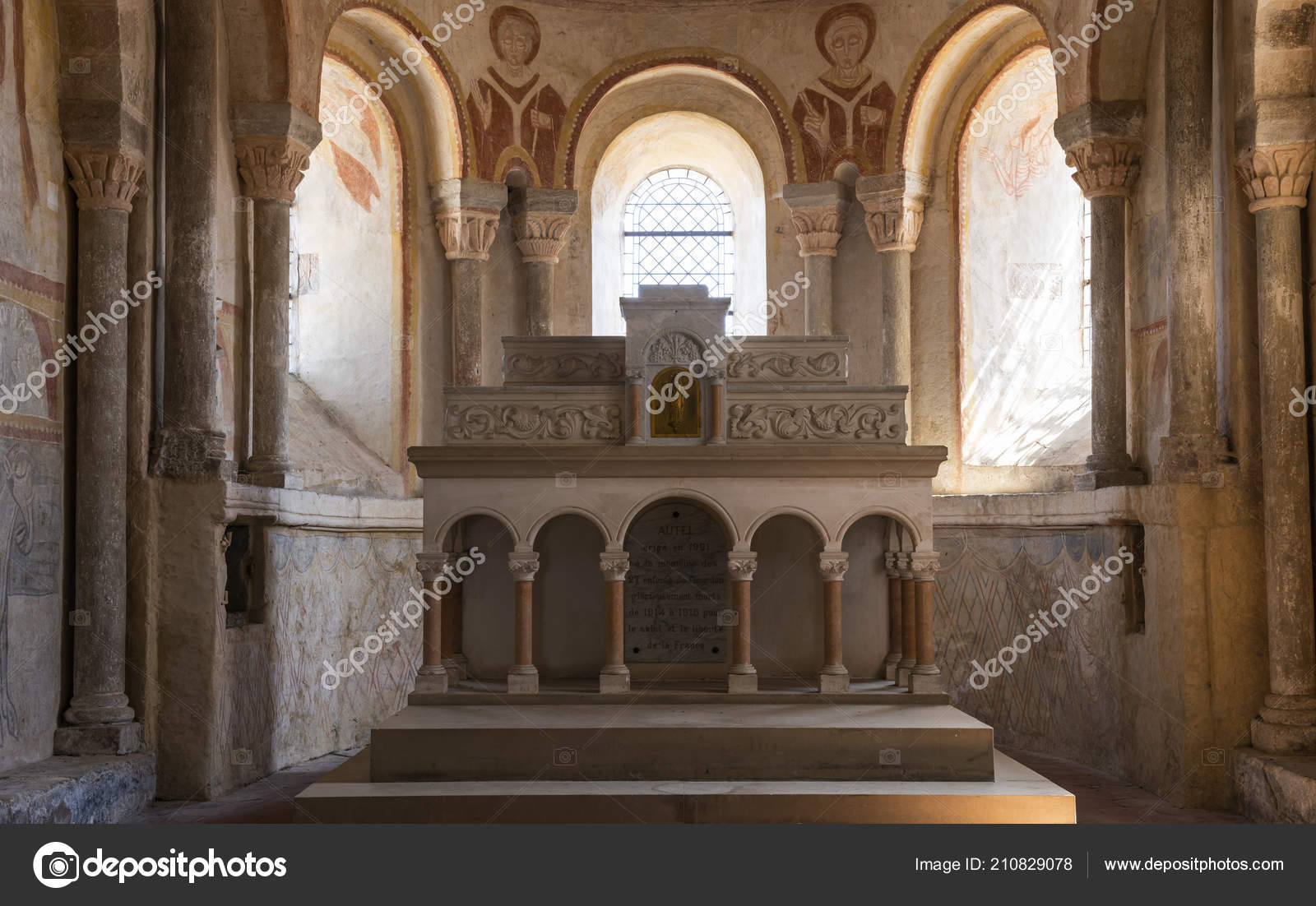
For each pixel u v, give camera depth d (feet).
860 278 51.90
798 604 37.65
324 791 29.22
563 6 51.16
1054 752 41.60
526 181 50.80
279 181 40.81
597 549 37.83
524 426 35.47
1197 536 34.22
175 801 34.53
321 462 45.34
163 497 35.12
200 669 34.83
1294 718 32.68
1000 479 47.42
